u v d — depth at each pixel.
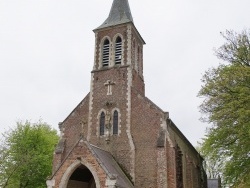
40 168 43.25
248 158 24.42
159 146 28.38
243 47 27.30
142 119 30.44
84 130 32.22
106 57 34.56
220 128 25.30
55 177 25.64
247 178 24.20
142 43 37.81
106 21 36.62
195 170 40.72
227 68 26.48
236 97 25.14
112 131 31.20
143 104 30.92
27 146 44.09
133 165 29.03
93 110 32.59
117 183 24.17
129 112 31.11
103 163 24.95
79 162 25.34
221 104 26.06
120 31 34.62
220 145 25.48
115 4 38.00
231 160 25.11
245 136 23.66
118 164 29.42
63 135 32.84
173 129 32.31
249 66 26.27
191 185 35.75
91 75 34.12
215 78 26.94
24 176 42.56
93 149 26.39
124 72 32.81
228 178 25.52
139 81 34.88
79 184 29.20
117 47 34.56
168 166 28.11
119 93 32.22
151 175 28.19
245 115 23.05
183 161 35.44
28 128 45.53
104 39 35.28
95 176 24.53
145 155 29.08
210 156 26.36
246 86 25.08
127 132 30.47
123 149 30.00
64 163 25.78
